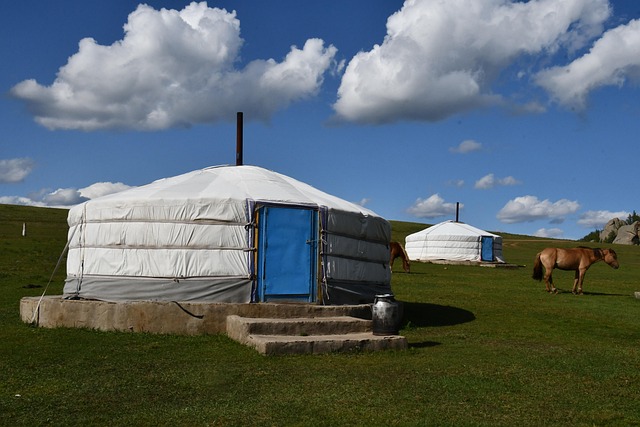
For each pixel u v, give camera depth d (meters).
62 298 11.63
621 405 6.50
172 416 5.85
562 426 5.75
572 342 10.76
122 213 11.31
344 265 12.09
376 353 8.98
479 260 36.22
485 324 12.76
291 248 11.38
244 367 7.86
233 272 11.02
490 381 7.39
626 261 44.84
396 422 5.72
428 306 15.41
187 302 10.59
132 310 10.45
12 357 8.42
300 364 8.08
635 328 12.50
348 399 6.43
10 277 20.55
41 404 6.23
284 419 5.77
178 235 11.05
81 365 7.98
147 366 7.93
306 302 11.43
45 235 37.25
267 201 11.27
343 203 12.75
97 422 5.68
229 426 5.57
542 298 17.58
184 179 12.61
